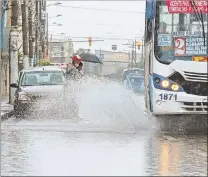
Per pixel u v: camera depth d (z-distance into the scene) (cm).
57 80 4669
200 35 3256
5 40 7781
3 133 3238
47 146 2666
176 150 2536
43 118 4375
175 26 3269
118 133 3231
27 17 8000
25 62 7506
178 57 3241
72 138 2983
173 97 3206
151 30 3362
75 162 2189
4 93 9175
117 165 2120
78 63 6162
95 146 2658
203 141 2869
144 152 2466
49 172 1977
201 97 3186
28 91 4444
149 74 3441
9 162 2205
